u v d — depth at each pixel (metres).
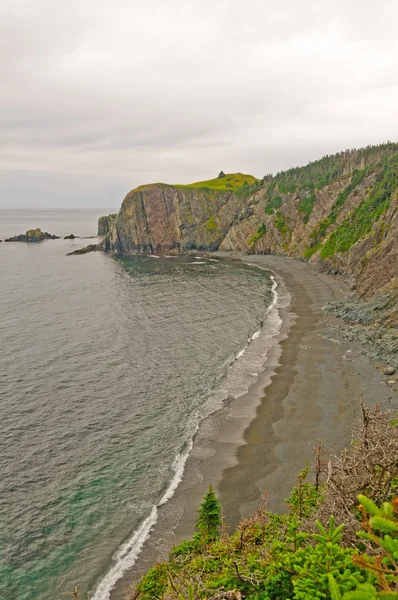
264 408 40.28
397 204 92.94
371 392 40.34
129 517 27.28
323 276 110.00
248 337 63.59
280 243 163.75
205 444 35.09
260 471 30.55
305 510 16.20
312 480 27.84
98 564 23.80
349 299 78.88
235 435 36.03
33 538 25.94
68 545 25.34
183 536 25.22
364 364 47.50
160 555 23.97
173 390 46.06
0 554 24.86
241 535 14.54
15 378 49.84
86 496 29.44
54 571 23.59
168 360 55.12
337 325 63.91
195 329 68.94
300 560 9.06
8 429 38.31
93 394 45.41
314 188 169.75
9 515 27.81
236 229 185.38
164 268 141.50
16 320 76.25
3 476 31.75
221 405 41.97
